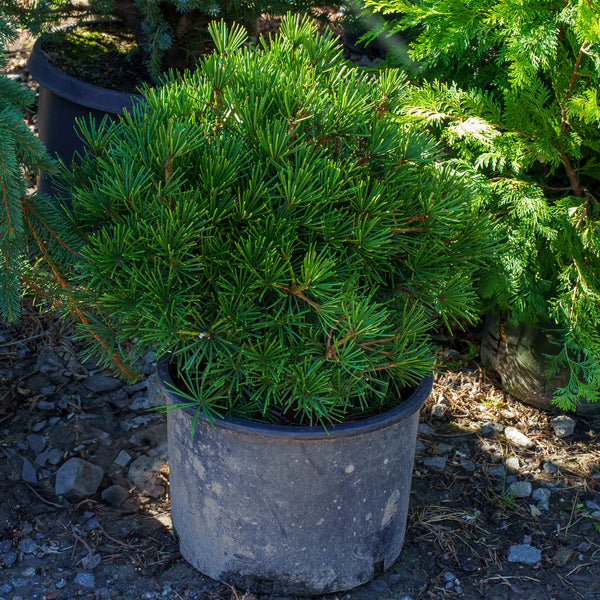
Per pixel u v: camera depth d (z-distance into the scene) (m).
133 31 3.45
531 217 2.50
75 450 2.54
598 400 2.88
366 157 1.76
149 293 1.59
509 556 2.27
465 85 2.89
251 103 1.70
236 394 1.86
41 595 2.03
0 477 2.40
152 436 2.63
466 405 2.99
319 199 1.64
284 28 2.02
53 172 1.82
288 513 1.89
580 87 2.53
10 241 1.75
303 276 1.57
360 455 1.86
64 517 2.30
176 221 1.56
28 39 4.54
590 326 2.60
